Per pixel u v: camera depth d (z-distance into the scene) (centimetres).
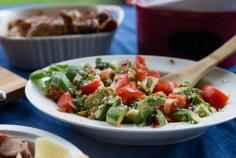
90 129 56
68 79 67
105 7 109
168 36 88
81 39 90
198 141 63
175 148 61
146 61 77
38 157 49
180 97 62
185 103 63
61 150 50
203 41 86
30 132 55
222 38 85
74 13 99
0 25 102
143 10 90
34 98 62
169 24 87
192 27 85
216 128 66
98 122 56
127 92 61
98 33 93
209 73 72
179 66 75
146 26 91
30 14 110
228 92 66
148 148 61
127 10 140
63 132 65
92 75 68
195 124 55
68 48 90
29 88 64
